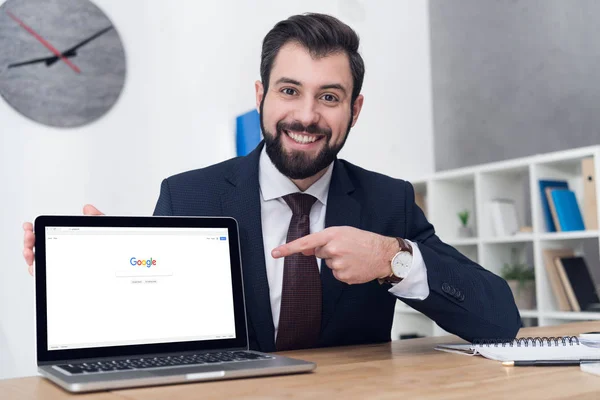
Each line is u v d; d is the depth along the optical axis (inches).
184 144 125.0
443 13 158.9
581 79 130.1
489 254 131.9
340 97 51.6
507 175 135.3
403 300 47.3
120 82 119.3
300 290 52.5
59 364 36.9
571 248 125.5
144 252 40.8
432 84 160.9
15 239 110.3
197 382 34.1
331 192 56.6
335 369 38.4
